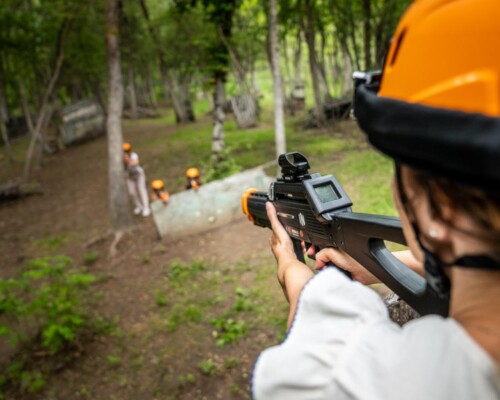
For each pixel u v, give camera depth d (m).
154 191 7.20
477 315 0.40
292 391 0.48
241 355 4.26
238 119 18.31
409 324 0.46
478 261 0.39
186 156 13.81
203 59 11.39
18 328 5.05
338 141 11.53
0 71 15.76
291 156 1.08
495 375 0.37
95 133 21.75
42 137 16.16
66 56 15.18
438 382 0.38
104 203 10.73
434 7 0.41
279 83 8.10
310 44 14.33
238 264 6.03
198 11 12.98
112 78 7.56
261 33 17.42
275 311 4.79
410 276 0.79
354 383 0.43
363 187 6.44
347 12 14.65
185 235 7.23
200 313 5.04
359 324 0.48
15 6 13.18
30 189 12.34
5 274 7.38
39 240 8.77
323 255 1.03
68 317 4.60
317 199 0.96
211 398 3.84
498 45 0.35
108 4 7.34
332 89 28.56
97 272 6.74
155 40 18.28
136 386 4.12
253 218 1.53
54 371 4.43
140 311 5.38
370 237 0.84
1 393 4.25
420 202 0.44
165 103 37.19
